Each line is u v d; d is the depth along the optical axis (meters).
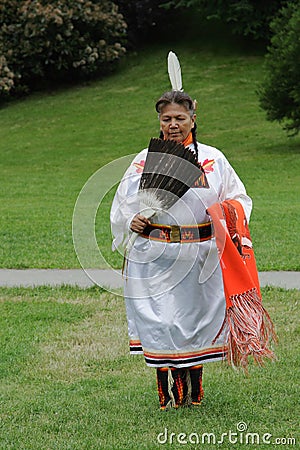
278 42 44.69
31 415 10.98
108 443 9.95
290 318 15.79
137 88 64.69
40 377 12.69
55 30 64.62
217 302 10.78
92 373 12.89
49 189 38.69
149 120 56.53
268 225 27.28
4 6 65.62
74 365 13.30
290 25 44.53
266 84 44.69
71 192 37.50
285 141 48.56
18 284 19.38
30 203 34.12
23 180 41.88
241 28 67.94
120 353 13.88
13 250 23.70
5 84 63.47
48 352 13.99
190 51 70.44
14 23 66.12
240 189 11.02
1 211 31.55
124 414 10.88
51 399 11.58
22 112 61.97
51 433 10.34
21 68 66.56
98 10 66.62
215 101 58.84
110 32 67.94
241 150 47.00
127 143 51.34
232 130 52.34
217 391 11.71
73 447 9.84
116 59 69.56
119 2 72.81
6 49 65.12
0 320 16.16
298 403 11.21
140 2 72.44
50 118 59.50
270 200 33.41
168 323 10.54
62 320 16.14
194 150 10.91
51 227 27.59
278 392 11.66
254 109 56.78
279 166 42.00
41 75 65.94
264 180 38.78
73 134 54.69
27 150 51.31
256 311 10.38
